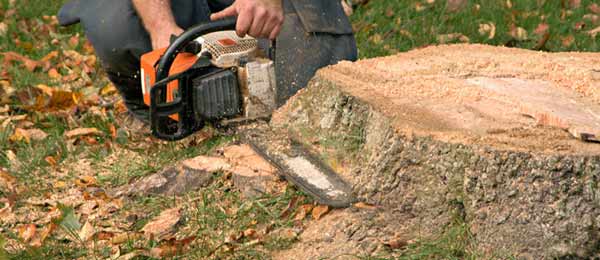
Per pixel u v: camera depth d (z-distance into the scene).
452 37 9.61
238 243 5.09
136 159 6.66
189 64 6.05
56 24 10.88
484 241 4.53
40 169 6.64
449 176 4.55
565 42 9.44
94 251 5.17
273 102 6.07
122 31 6.89
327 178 5.25
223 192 5.65
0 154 7.00
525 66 5.79
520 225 4.40
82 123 7.65
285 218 5.24
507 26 9.91
